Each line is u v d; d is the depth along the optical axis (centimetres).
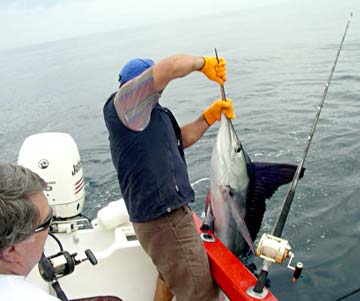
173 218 219
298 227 412
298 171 223
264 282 199
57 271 220
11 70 3462
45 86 2069
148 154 212
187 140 262
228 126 250
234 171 250
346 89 1024
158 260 228
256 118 855
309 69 1395
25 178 113
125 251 258
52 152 280
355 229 404
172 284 231
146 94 199
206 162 642
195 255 223
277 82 1254
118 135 212
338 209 439
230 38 3148
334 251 375
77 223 293
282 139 698
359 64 1356
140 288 264
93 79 2083
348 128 709
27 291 113
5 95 1914
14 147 969
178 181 220
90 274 255
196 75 1680
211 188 257
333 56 1620
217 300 234
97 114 1239
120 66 2500
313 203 454
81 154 809
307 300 317
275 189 262
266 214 432
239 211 252
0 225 106
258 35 3088
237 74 1501
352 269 348
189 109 1101
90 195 584
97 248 286
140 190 216
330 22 3425
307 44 2117
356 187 481
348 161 560
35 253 120
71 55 4428
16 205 108
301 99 988
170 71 197
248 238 233
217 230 259
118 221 280
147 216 218
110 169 695
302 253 376
